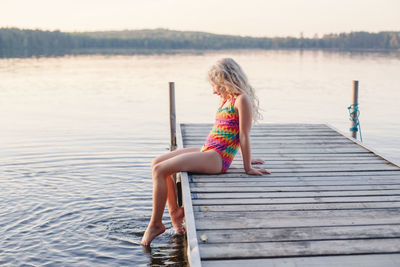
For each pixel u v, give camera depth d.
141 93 18.16
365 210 3.30
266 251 2.67
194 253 2.59
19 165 6.83
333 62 41.97
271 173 4.24
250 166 4.16
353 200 3.51
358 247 2.72
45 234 4.30
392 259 2.58
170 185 4.31
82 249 4.02
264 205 3.40
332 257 2.61
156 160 4.18
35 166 6.78
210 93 18.38
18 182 5.92
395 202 3.47
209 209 3.32
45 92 18.00
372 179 4.07
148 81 23.41
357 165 4.56
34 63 39.19
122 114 12.55
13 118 11.65
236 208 3.34
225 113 4.05
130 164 6.96
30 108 13.58
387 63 38.44
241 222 3.09
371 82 21.34
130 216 4.80
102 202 5.20
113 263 3.79
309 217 3.17
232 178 4.05
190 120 12.06
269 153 5.09
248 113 3.91
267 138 5.91
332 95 17.05
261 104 14.76
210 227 3.00
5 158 7.29
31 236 4.25
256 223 3.07
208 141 4.16
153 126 10.61
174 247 4.12
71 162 7.06
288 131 6.35
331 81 22.73
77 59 49.03
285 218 3.15
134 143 8.66
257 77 25.77
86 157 7.42
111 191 5.61
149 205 5.12
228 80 3.93
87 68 33.38
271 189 3.76
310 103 14.90
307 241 2.80
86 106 14.20
